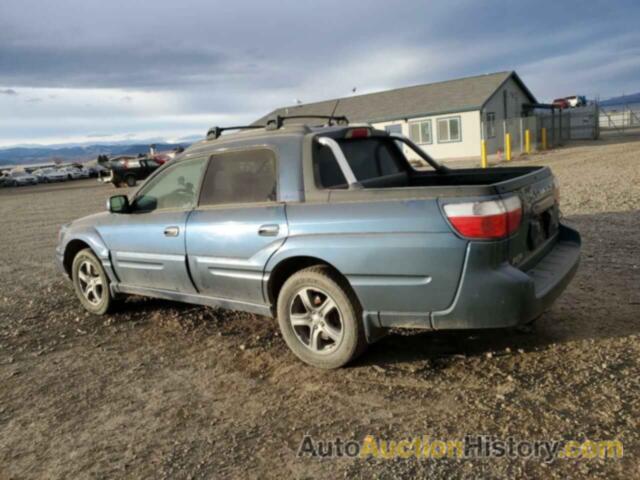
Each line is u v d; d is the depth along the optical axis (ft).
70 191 112.88
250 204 14.43
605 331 14.11
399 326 12.33
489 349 13.74
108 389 13.42
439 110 103.09
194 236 15.37
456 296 11.44
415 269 11.66
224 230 14.62
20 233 46.98
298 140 13.91
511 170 16.11
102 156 130.21
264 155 14.42
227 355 14.96
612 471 8.84
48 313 20.34
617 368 12.12
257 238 13.88
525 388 11.64
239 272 14.52
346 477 9.25
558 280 12.53
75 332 17.98
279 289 14.51
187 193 16.20
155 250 16.62
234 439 10.70
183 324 17.88
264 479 9.39
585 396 11.10
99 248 18.51
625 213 29.71
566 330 14.42
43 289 24.32
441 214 11.42
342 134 14.53
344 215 12.55
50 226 50.52
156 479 9.61
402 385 12.28
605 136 133.59
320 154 13.87
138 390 13.23
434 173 17.34
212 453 10.28
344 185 13.97
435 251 11.42
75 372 14.65
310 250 12.87
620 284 17.71
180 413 11.91
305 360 13.70
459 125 101.81
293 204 13.52
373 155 16.06
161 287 17.08
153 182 17.29
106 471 9.98
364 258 12.14
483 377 12.31
